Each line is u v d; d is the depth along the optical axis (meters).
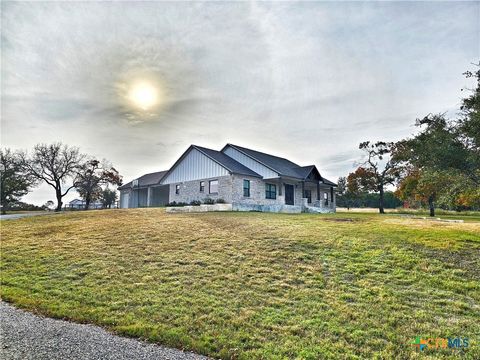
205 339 5.25
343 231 12.25
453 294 6.71
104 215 21.84
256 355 4.74
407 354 4.73
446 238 10.34
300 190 31.38
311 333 5.40
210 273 8.45
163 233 13.36
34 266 9.88
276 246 10.55
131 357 4.62
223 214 19.75
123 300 7.02
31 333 5.49
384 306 6.30
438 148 9.92
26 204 48.50
